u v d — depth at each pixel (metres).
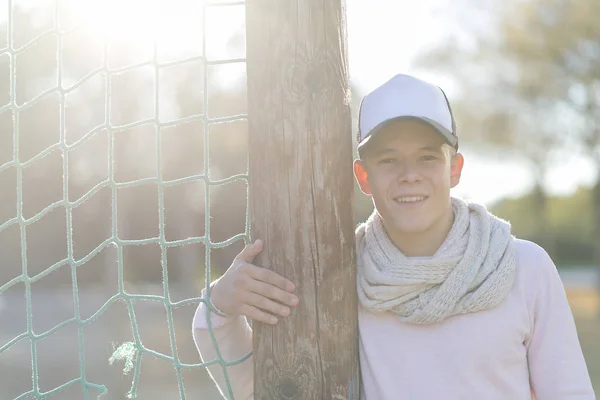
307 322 3.14
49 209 3.48
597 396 9.92
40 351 14.27
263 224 3.18
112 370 12.09
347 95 3.21
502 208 41.22
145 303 22.09
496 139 23.34
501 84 22.70
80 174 20.52
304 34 3.15
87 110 17.78
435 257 3.09
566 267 49.78
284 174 3.15
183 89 17.73
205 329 3.32
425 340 3.13
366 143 3.16
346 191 3.16
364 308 3.21
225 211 26.36
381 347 3.17
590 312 22.73
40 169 20.14
